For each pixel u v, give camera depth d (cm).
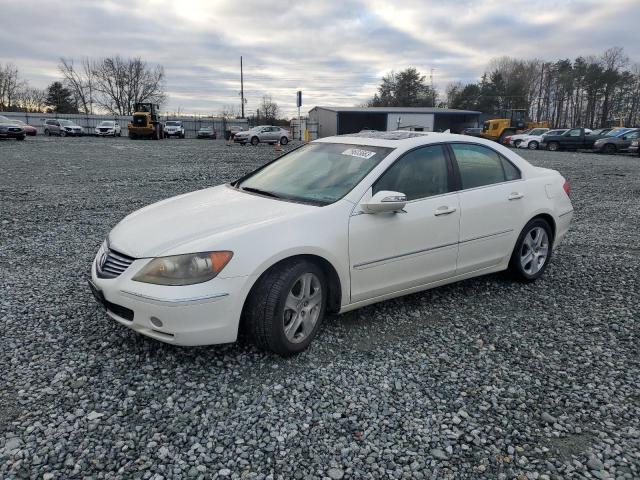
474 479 237
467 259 440
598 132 3719
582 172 1739
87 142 3247
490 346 369
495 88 8494
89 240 638
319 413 283
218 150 2722
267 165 471
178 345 318
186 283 304
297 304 338
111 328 376
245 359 337
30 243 619
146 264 315
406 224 387
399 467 243
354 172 395
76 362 327
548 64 8962
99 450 247
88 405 282
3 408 277
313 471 239
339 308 369
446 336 384
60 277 489
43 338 359
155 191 1062
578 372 336
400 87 9244
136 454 245
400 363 341
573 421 283
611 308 446
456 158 441
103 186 1130
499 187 463
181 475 233
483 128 4772
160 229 343
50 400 286
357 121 5984
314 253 338
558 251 638
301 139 4588
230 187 446
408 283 404
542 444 263
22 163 1625
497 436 268
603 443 264
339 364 336
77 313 402
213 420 273
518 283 505
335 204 362
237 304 313
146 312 308
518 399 302
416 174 410
